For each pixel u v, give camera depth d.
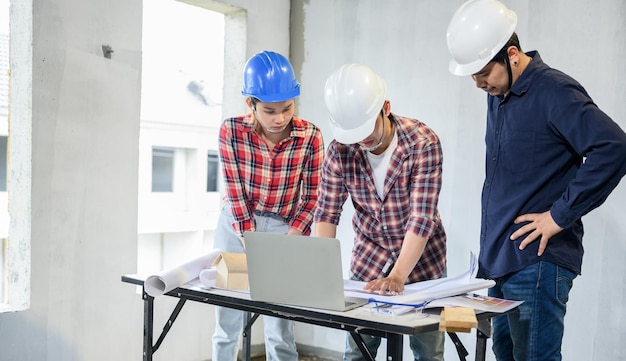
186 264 2.00
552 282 1.80
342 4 3.59
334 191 2.10
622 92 2.64
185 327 3.34
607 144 1.66
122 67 2.94
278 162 2.42
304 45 3.76
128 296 3.03
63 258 2.78
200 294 1.89
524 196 1.84
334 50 3.62
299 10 3.78
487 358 3.09
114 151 2.93
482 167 3.07
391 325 1.48
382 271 2.12
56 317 2.76
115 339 2.99
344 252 3.62
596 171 1.67
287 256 1.64
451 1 3.16
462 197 3.14
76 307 2.83
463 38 1.88
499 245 1.92
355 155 2.03
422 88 3.28
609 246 2.69
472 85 3.10
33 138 2.65
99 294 2.91
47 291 2.73
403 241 2.04
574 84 1.77
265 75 2.19
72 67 2.76
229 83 3.63
